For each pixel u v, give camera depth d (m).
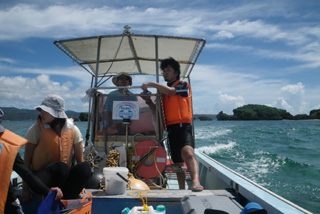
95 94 4.02
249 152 15.23
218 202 2.33
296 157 13.90
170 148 3.77
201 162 4.85
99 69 6.21
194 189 2.87
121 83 4.35
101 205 2.62
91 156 3.57
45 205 2.00
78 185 2.61
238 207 2.22
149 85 3.67
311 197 7.09
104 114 4.08
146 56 5.40
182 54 5.00
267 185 8.30
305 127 46.50
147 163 3.81
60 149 2.64
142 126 4.01
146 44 4.60
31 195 2.61
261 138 24.59
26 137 2.59
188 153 3.45
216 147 17.30
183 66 5.73
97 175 3.30
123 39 4.35
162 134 3.93
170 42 4.43
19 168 2.03
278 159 12.87
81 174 2.58
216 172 3.72
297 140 22.91
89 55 5.15
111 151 3.58
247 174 9.82
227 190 2.95
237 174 3.32
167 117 3.77
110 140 4.02
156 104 3.95
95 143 4.04
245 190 2.65
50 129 2.61
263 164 11.74
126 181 2.79
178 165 3.70
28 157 2.59
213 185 4.07
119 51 5.03
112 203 2.62
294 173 9.96
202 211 2.09
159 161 3.77
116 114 4.03
